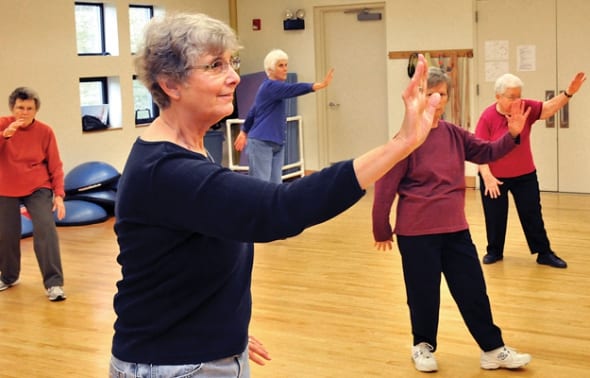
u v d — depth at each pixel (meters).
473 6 9.16
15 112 5.21
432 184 3.66
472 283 3.75
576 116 8.82
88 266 6.26
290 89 6.82
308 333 4.46
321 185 1.38
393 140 1.38
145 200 1.53
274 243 6.81
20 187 5.33
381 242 3.81
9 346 4.41
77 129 8.57
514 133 3.54
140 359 1.61
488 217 5.88
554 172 9.02
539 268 5.73
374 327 4.54
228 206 1.42
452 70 9.38
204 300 1.61
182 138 1.62
